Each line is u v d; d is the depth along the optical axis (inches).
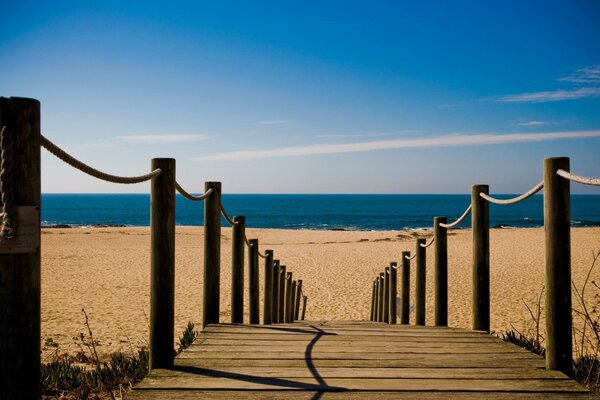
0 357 66.7
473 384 109.7
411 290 524.1
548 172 117.6
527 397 102.1
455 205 6338.6
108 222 3034.0
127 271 685.9
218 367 122.0
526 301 456.4
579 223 2290.8
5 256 66.7
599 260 715.4
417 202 7691.9
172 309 124.1
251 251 229.0
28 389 68.2
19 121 67.5
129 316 400.8
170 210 124.9
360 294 529.7
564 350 118.7
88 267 724.0
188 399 99.0
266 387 106.5
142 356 192.1
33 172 68.6
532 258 816.9
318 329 181.5
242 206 6151.6
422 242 234.7
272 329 178.5
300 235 1562.5
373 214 4106.8
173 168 126.4
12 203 66.5
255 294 227.1
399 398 100.9
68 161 80.8
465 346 149.0
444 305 204.2
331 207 5777.6
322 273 684.1
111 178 96.4
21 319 67.6
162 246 123.3
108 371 168.6
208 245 185.9
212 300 186.7
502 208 5036.9
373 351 141.2
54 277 629.9
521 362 128.6
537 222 2726.4
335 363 127.0
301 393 103.3
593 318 338.3
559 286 117.4
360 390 105.3
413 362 128.6
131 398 99.3
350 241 1333.7
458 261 781.3
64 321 379.2
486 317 178.7
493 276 621.9
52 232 1473.9
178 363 125.8
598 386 139.0
